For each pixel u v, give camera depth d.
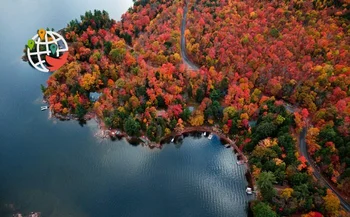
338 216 122.19
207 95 189.12
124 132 176.88
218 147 173.25
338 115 158.38
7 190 146.50
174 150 172.38
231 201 147.88
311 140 153.75
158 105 184.38
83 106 186.38
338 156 141.88
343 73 183.88
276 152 148.00
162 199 147.12
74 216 137.00
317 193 128.62
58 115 186.88
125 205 143.00
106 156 166.88
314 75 186.50
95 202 143.38
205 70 197.25
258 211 128.75
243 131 170.50
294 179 137.25
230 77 189.50
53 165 160.12
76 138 175.75
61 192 147.12
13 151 166.62
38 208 139.25
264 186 137.25
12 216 135.50
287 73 187.38
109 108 178.75
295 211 131.00
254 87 191.38
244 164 162.62
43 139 174.38
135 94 184.50
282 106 167.12
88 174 157.00
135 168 161.75
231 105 176.75
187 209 143.62
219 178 158.25
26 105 194.88
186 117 177.75
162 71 191.50
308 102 172.38
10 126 181.25
